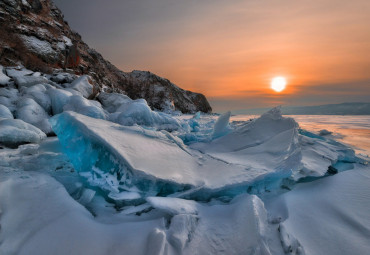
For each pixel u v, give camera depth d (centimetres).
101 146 251
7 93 731
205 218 198
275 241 170
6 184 210
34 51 1349
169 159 285
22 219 174
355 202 238
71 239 158
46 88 843
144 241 162
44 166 310
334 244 173
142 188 228
